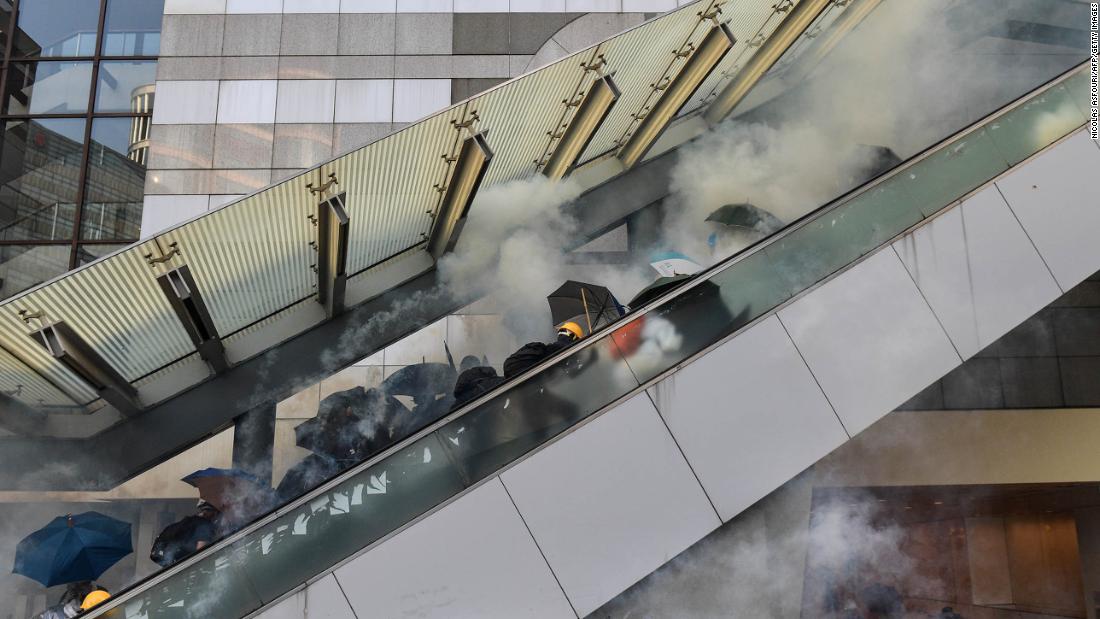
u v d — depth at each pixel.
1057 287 6.84
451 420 5.60
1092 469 10.72
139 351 7.30
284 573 5.04
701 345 6.11
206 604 4.88
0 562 10.19
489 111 6.98
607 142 9.33
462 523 5.33
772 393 6.05
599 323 7.67
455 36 11.70
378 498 5.30
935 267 6.68
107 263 5.73
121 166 11.63
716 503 5.71
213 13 11.68
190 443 8.11
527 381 5.79
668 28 7.42
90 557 6.46
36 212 11.43
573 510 5.50
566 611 5.27
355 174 6.65
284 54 11.60
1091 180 7.29
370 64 11.60
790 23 8.35
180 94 11.45
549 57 11.66
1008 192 7.04
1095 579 13.30
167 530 6.32
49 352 5.75
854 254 6.61
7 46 11.89
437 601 5.13
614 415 5.78
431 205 7.88
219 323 7.89
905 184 6.93
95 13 12.11
